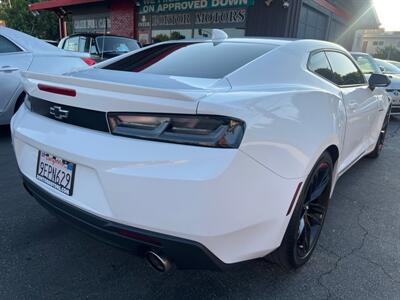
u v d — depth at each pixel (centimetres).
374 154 490
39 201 214
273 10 1096
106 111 173
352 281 228
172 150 158
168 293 210
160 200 159
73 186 185
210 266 172
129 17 1538
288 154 184
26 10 2792
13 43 477
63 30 1955
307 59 251
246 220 170
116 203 167
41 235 262
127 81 207
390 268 244
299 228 217
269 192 176
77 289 210
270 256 217
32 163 215
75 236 262
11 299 199
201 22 1277
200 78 208
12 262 230
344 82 305
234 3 1173
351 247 267
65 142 185
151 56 270
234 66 220
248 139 162
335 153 253
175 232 162
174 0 1346
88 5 1744
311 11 1273
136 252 177
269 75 216
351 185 396
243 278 226
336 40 1656
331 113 235
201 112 157
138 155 162
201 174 154
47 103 205
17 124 226
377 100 396
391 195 372
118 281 218
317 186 236
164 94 159
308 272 234
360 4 1773
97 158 169
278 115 181
